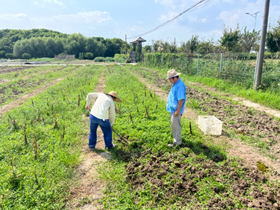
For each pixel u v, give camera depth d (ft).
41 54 260.21
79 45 264.31
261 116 24.43
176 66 71.15
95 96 16.92
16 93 40.50
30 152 15.85
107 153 16.24
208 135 19.17
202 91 39.22
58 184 12.37
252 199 11.28
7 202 10.91
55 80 57.00
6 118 23.40
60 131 19.72
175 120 16.53
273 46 47.57
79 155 15.46
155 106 27.17
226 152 16.15
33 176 12.94
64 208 10.96
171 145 16.87
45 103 29.14
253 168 13.80
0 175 13.10
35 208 10.66
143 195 11.64
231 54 46.06
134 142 17.42
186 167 14.05
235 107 28.07
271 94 32.19
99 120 15.75
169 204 11.05
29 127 20.59
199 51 77.92
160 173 13.23
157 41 111.96
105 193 11.99
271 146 17.31
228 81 43.47
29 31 339.98
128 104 28.48
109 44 291.38
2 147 16.51
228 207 10.72
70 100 30.42
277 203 10.77
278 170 14.01
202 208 10.68
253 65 39.86
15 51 253.03
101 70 83.30
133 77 54.03
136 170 13.75
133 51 157.38
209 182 12.56
